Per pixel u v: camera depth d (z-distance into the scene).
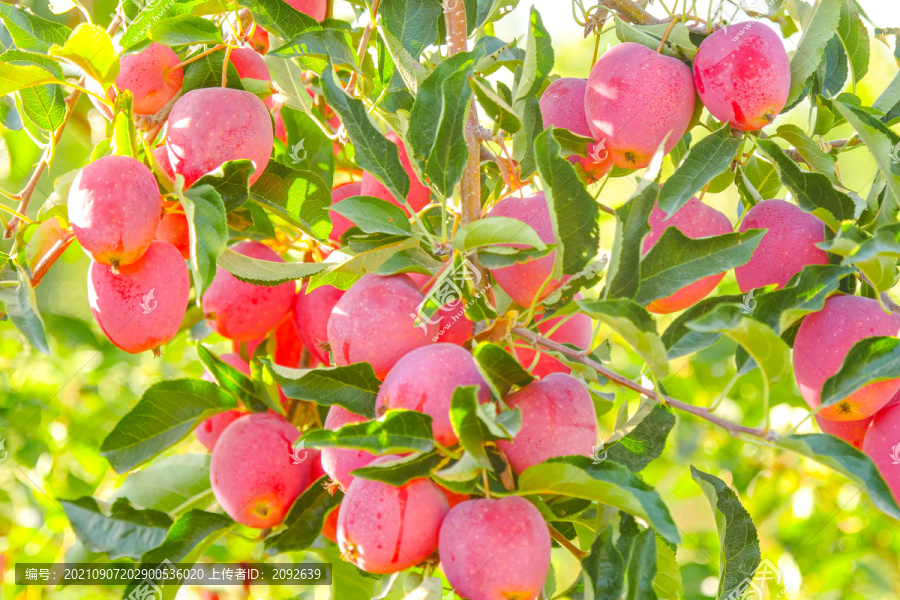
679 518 1.61
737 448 1.56
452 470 1.16
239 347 1.36
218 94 1.25
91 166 1.21
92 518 1.29
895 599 1.54
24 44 1.27
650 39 1.28
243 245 1.31
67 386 1.55
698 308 1.22
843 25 1.30
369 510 1.19
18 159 1.46
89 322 1.54
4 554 1.50
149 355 1.58
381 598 1.24
